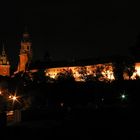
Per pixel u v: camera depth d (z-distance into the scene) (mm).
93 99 114938
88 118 53219
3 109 108938
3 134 46312
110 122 49469
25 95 125188
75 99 117062
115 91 115875
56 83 132750
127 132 42719
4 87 148625
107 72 175375
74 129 46000
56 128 47750
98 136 41875
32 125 53281
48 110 66312
